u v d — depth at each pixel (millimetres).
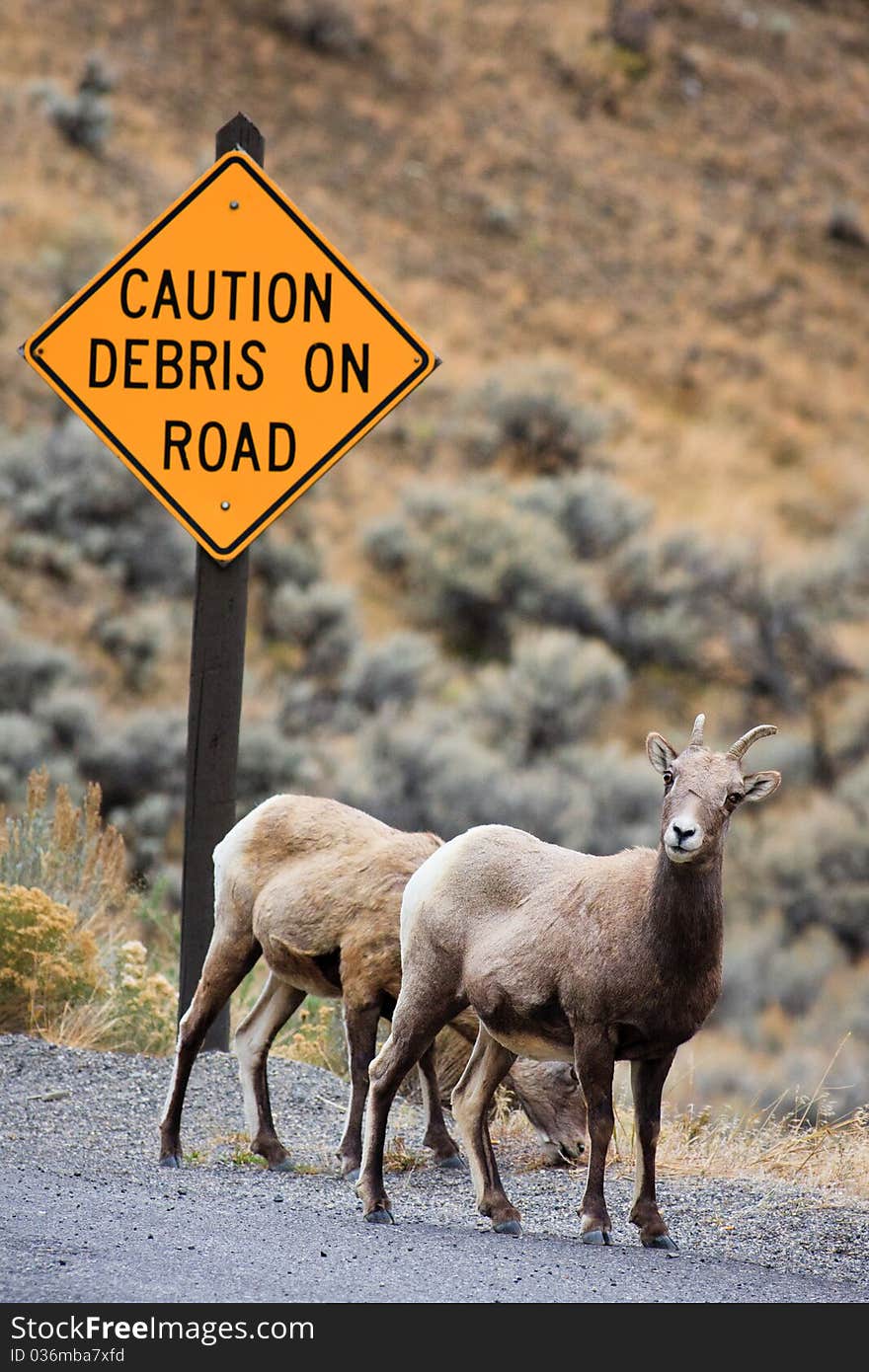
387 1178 28125
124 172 176125
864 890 109062
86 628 115500
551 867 24703
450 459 157375
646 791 111062
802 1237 24094
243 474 35938
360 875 28172
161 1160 28422
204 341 35969
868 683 136000
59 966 35938
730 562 141375
